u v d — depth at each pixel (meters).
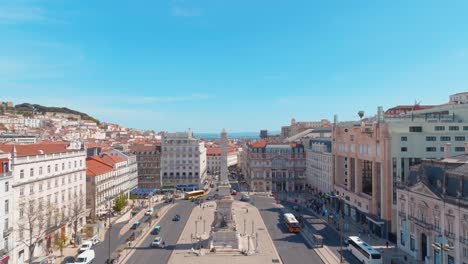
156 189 169.75
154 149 182.12
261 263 70.94
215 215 88.81
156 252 79.44
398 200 82.88
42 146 88.88
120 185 141.50
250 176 182.75
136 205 139.75
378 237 92.69
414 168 79.62
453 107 111.88
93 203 111.88
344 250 80.44
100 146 159.50
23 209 71.81
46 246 79.69
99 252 78.94
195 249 81.12
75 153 97.75
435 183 69.81
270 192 174.88
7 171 67.62
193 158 184.50
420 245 73.56
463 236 60.03
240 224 107.50
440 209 66.19
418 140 91.88
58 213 82.88
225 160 103.50
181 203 148.25
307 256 75.88
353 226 104.75
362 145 106.38
